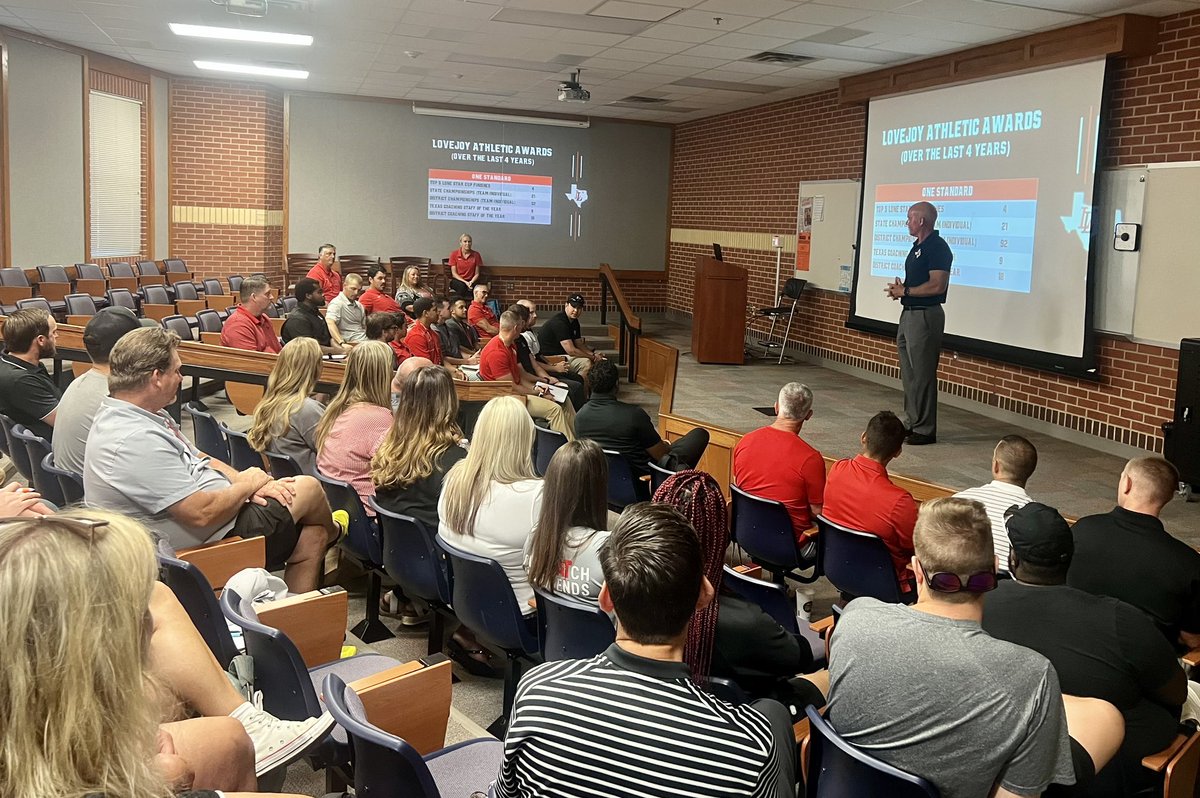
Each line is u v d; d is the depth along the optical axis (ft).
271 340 24.90
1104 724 6.48
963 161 28.43
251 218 43.93
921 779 5.40
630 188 50.78
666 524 4.75
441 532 9.97
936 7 22.84
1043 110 25.32
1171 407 22.30
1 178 31.32
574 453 8.32
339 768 7.07
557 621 8.27
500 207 48.80
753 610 7.13
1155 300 22.62
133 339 9.44
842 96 34.14
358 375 12.75
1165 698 7.13
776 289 41.14
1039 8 22.31
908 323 23.94
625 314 36.70
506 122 48.24
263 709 7.07
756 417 26.76
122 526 3.38
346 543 12.15
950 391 29.99
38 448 12.23
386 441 11.32
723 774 4.31
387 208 47.19
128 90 38.91
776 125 40.93
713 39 28.14
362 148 46.37
